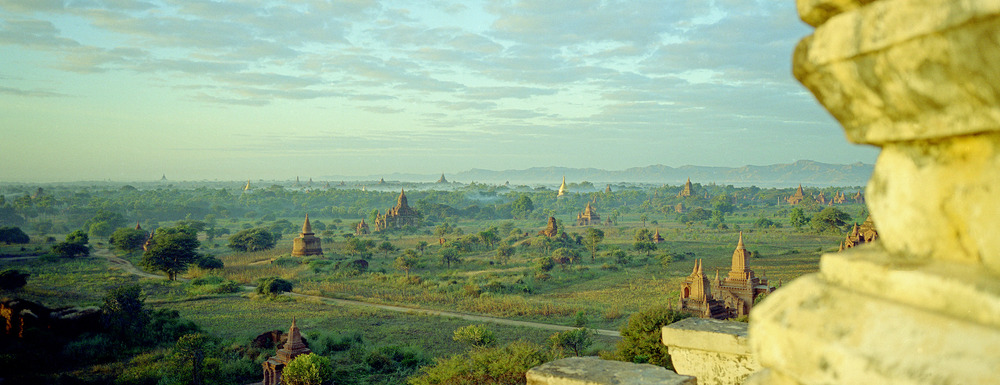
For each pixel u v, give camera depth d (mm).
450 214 182500
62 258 87812
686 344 4422
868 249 1771
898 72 1346
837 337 1512
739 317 41781
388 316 47562
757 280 50750
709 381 4312
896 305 1458
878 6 1377
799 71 1697
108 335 35594
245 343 36156
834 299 1636
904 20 1276
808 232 117625
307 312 49062
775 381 1790
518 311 49031
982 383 1143
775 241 104250
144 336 36969
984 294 1252
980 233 1369
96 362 32188
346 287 62562
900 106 1424
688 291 47625
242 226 162875
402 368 31562
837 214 108500
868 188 1786
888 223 1674
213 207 199500
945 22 1146
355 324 44219
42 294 54406
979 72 1160
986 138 1350
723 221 144250
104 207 179375
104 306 37812
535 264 74625
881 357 1375
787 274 66500
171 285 65625
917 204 1562
